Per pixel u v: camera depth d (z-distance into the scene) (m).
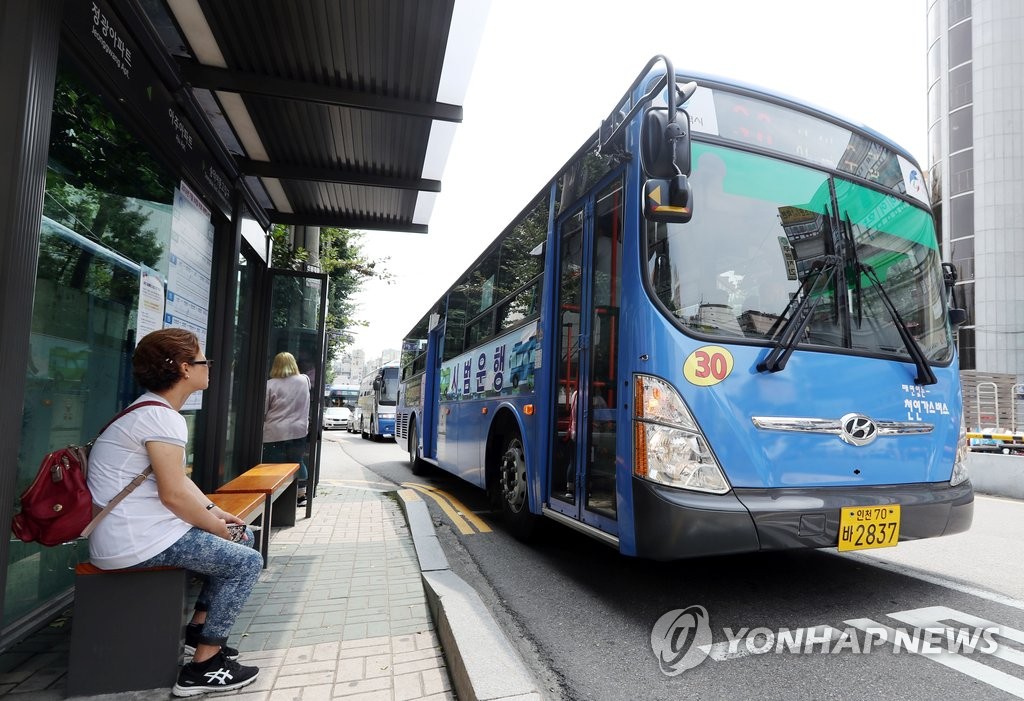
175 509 2.61
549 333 5.01
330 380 46.78
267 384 6.90
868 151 4.25
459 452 7.93
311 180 6.16
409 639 3.23
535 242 5.68
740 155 3.81
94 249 3.57
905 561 4.80
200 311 5.14
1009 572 4.48
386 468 12.95
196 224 4.95
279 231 9.92
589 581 4.37
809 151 4.03
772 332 3.56
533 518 5.39
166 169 4.36
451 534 6.02
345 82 4.70
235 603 2.72
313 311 7.39
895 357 3.79
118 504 2.60
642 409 3.39
